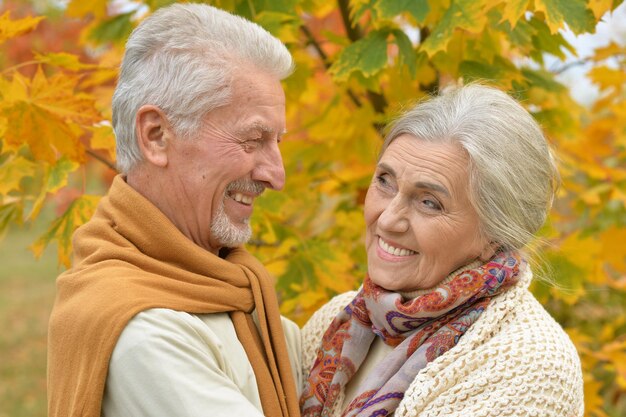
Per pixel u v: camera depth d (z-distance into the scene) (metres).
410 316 1.58
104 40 2.44
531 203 1.59
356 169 2.72
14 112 1.93
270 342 1.69
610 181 2.80
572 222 3.15
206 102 1.55
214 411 1.41
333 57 2.42
